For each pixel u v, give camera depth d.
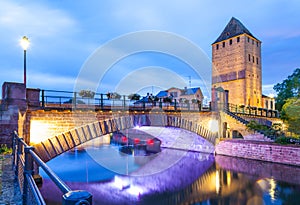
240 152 20.75
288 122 20.36
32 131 11.19
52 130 11.77
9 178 5.99
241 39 45.59
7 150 9.11
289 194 12.04
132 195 13.00
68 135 12.21
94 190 13.65
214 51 50.50
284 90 45.91
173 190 13.91
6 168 6.96
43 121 11.53
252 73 46.38
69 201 1.21
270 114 35.91
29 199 3.72
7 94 9.70
